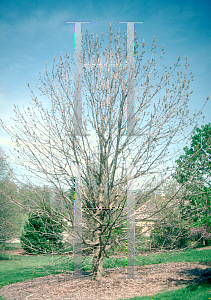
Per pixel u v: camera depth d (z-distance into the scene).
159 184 6.95
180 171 7.23
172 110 6.78
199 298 5.74
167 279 7.97
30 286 8.16
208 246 13.99
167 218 7.90
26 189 7.22
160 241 10.26
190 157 7.05
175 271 9.10
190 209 7.93
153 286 7.24
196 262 10.65
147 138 6.71
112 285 7.52
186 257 11.83
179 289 6.73
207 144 7.24
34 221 12.26
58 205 7.94
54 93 7.21
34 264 12.53
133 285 7.40
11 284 8.77
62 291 7.16
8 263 13.74
